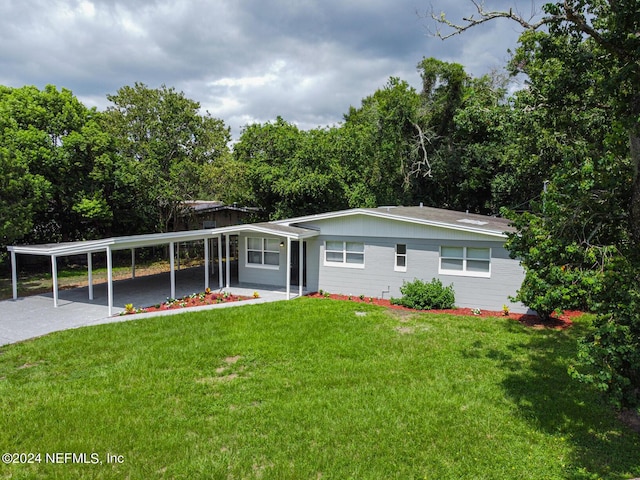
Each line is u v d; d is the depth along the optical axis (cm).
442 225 1327
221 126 3234
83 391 678
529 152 1385
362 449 509
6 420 581
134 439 533
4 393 671
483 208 2611
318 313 1198
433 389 684
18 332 1043
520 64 1326
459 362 811
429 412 605
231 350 874
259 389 683
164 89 2792
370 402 635
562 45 726
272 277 1722
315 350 879
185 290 1627
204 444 522
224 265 2412
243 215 2917
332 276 1549
